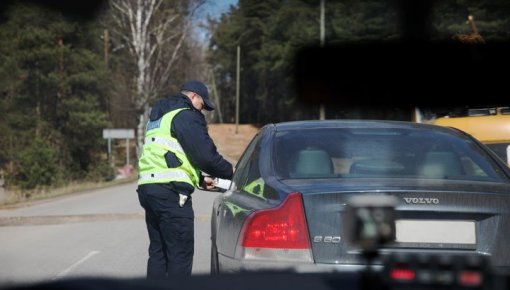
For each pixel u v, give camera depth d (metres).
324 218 5.20
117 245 12.45
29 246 12.47
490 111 14.70
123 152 62.78
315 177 5.93
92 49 50.38
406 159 6.27
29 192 33.00
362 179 5.71
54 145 46.62
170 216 7.27
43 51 44.50
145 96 49.69
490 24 48.12
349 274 4.97
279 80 79.81
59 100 46.84
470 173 6.11
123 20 50.03
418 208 5.09
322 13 50.28
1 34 43.91
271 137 6.80
